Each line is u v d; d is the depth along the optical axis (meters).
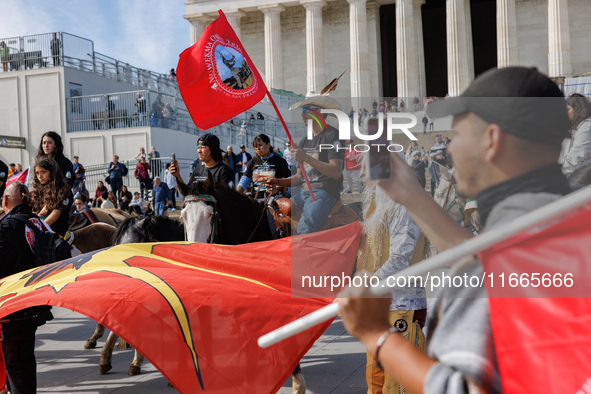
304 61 47.47
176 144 31.53
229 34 6.77
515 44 40.31
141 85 36.88
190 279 4.04
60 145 7.99
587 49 41.44
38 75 33.34
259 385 3.70
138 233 6.41
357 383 5.82
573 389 1.29
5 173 9.16
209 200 5.82
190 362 3.72
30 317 4.57
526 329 1.36
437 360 1.49
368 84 43.09
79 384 6.24
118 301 3.80
